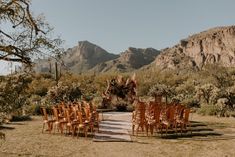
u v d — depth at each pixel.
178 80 58.69
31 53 7.11
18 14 7.04
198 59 159.38
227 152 11.20
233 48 154.75
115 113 24.42
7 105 6.96
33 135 14.05
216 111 23.17
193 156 10.62
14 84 6.98
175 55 166.00
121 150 11.30
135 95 27.50
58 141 12.80
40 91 36.31
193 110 25.62
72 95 26.73
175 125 15.11
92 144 12.29
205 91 28.11
